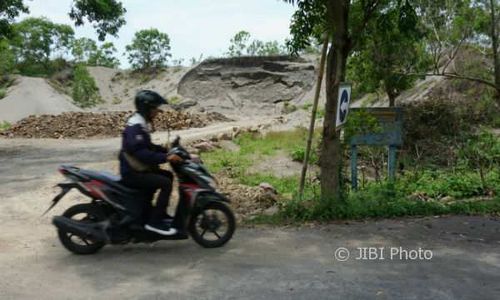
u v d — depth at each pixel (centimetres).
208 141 1952
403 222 786
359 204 833
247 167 1502
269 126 2852
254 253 632
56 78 9162
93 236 617
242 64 8356
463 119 1866
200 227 654
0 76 7806
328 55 848
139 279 547
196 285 528
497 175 1174
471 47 1966
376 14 925
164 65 9406
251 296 497
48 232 753
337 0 817
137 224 626
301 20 895
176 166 632
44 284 536
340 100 841
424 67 1758
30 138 2694
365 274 557
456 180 1123
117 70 9462
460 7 1712
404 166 1456
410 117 1700
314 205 820
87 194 621
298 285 525
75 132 2798
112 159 1639
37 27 9275
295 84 7938
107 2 2125
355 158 1086
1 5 2083
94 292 513
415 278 544
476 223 782
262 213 855
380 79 1753
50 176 1270
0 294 509
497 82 1716
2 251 653
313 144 1775
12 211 899
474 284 526
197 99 8206
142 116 634
